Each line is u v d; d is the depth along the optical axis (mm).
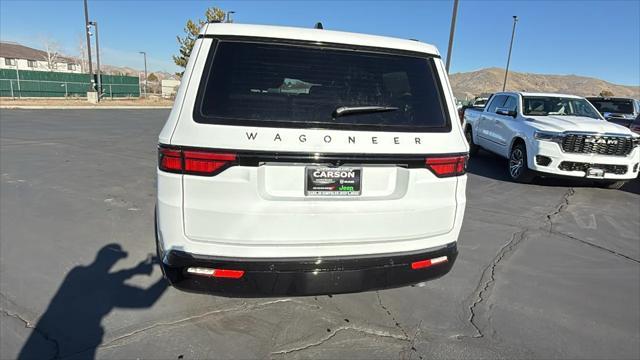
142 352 2451
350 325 2818
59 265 3537
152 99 41250
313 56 2365
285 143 2164
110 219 4723
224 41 2299
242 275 2223
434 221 2535
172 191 2170
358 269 2363
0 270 3414
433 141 2461
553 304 3242
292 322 2822
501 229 5000
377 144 2307
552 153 6988
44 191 5816
